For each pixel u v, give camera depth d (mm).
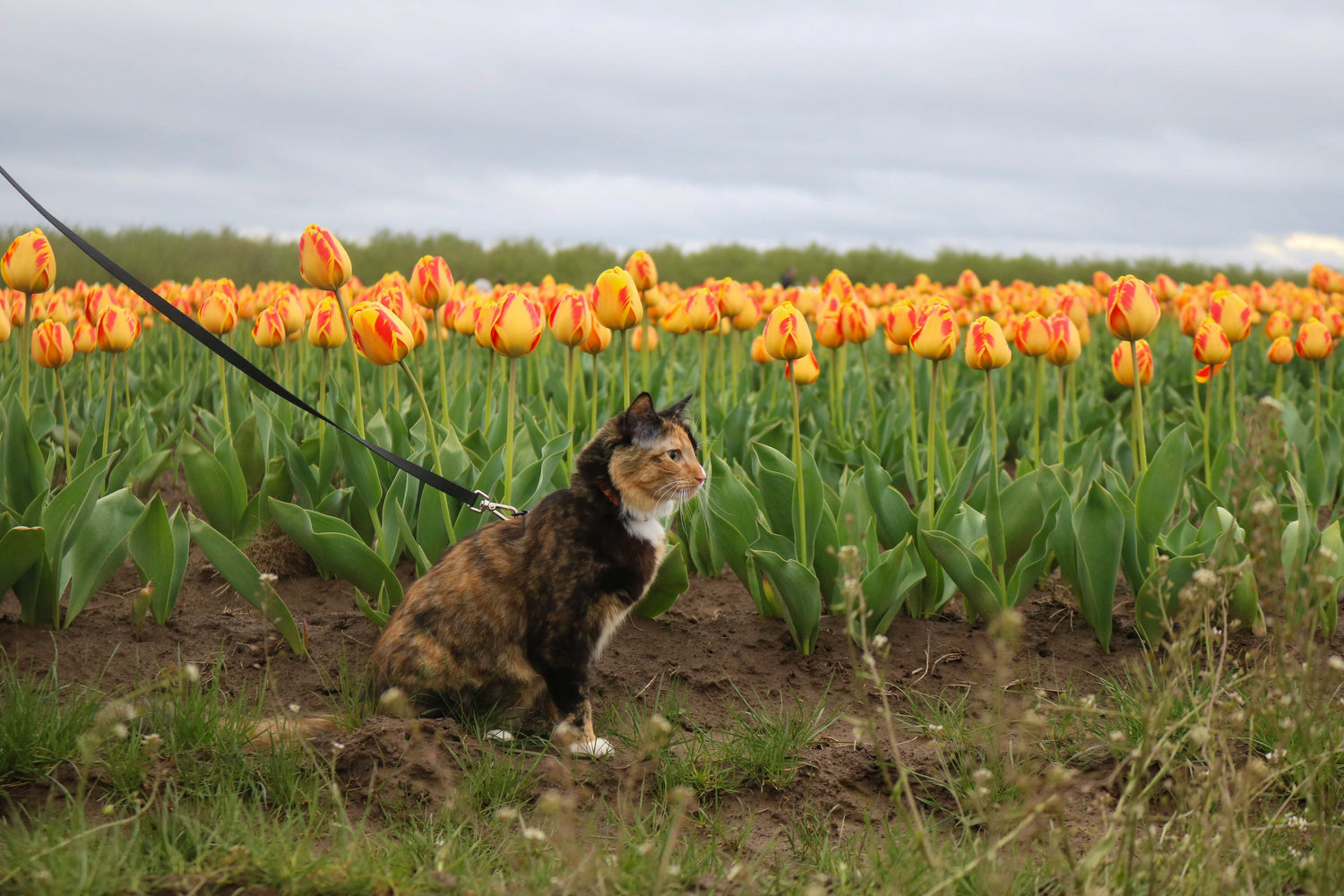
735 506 4141
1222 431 6160
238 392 6199
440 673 3172
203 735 2980
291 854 2424
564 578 3178
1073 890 2150
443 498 4000
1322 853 2240
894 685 3711
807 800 3004
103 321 4496
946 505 4168
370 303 3916
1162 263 25484
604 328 4703
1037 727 2695
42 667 3502
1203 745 2348
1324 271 7766
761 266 26484
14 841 2361
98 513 3814
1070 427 7238
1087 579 3820
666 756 3090
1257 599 3670
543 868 2406
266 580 3492
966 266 26688
